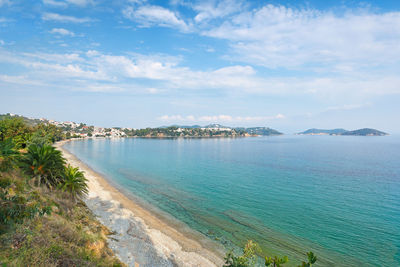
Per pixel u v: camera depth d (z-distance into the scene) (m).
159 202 40.66
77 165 74.56
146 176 66.25
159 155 127.81
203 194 47.75
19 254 11.11
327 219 34.62
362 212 38.09
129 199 41.12
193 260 22.06
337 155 135.12
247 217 34.78
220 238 27.30
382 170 82.94
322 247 26.09
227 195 47.38
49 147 27.30
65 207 24.05
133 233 26.28
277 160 110.44
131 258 20.59
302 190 52.72
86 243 17.55
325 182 61.91
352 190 53.22
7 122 64.75
